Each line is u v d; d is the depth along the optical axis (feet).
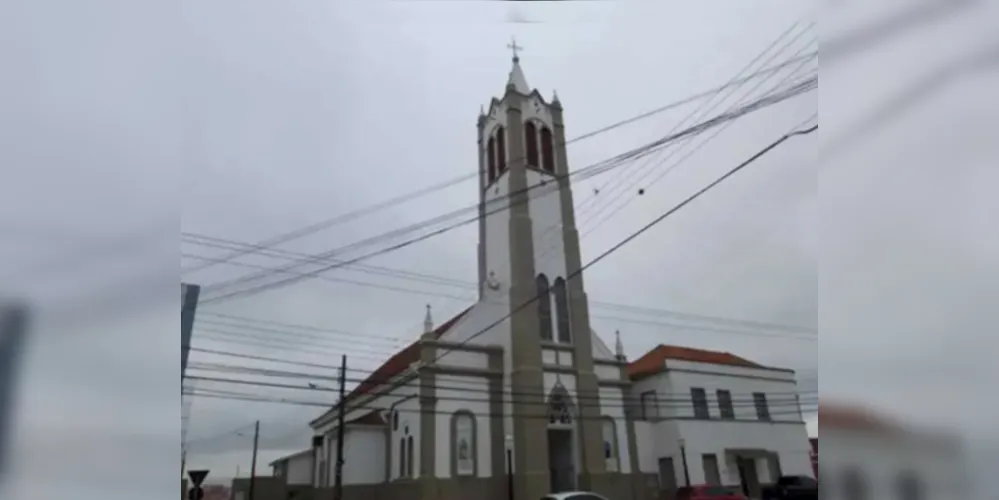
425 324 61.05
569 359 65.10
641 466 63.10
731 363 64.54
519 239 66.64
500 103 74.69
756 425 62.13
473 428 58.59
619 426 64.54
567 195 70.95
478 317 64.64
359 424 61.93
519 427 59.31
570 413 62.69
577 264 68.64
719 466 60.44
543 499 47.14
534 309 64.39
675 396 63.26
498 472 57.82
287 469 66.90
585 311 67.05
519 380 61.16
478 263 70.23
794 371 63.26
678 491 59.93
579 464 61.05
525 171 70.13
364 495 59.52
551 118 74.38
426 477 54.65
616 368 67.31
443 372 59.57
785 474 59.62
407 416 59.52
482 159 75.77
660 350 67.05
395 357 68.03
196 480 29.17
